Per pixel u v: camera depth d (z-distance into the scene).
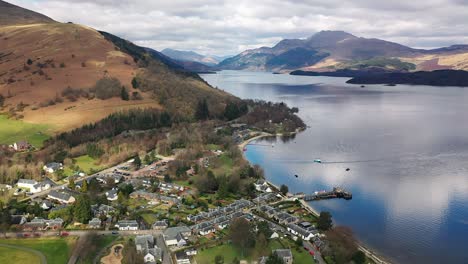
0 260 154.62
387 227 198.25
